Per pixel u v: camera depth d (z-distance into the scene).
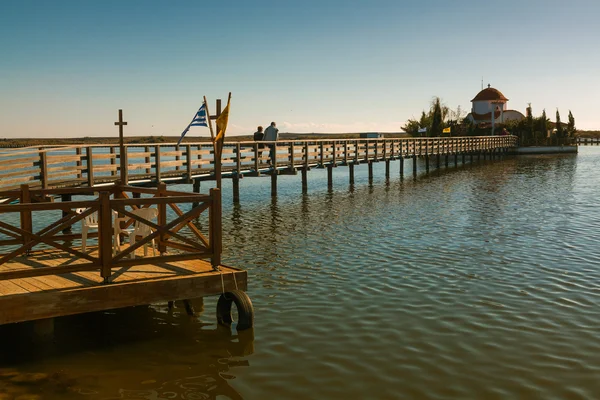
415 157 38.72
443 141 44.47
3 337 7.82
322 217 19.16
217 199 8.18
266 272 11.52
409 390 6.36
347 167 52.62
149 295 7.55
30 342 7.68
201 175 21.08
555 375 6.72
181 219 8.03
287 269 11.75
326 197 25.45
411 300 9.57
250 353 7.38
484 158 57.66
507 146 65.62
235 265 12.15
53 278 7.70
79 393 6.25
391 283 10.61
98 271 8.16
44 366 6.95
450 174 39.50
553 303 9.38
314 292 10.06
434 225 17.12
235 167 22.98
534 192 26.67
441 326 8.34
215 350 7.48
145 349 7.50
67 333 8.05
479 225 17.06
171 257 7.92
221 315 8.38
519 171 41.59
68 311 7.06
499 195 25.55
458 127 76.19
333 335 8.00
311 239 15.06
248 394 6.27
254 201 23.98
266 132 25.56
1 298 6.72
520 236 15.20
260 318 8.73
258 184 32.78
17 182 14.67
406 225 17.19
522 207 21.28
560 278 10.91
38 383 6.48
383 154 34.16
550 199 23.81
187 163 19.95
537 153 71.69
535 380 6.59
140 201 7.63
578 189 27.95
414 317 8.73
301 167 27.02
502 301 9.50
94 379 6.61
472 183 31.97
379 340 7.81
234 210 21.16
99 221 7.42
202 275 7.95
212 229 8.22
